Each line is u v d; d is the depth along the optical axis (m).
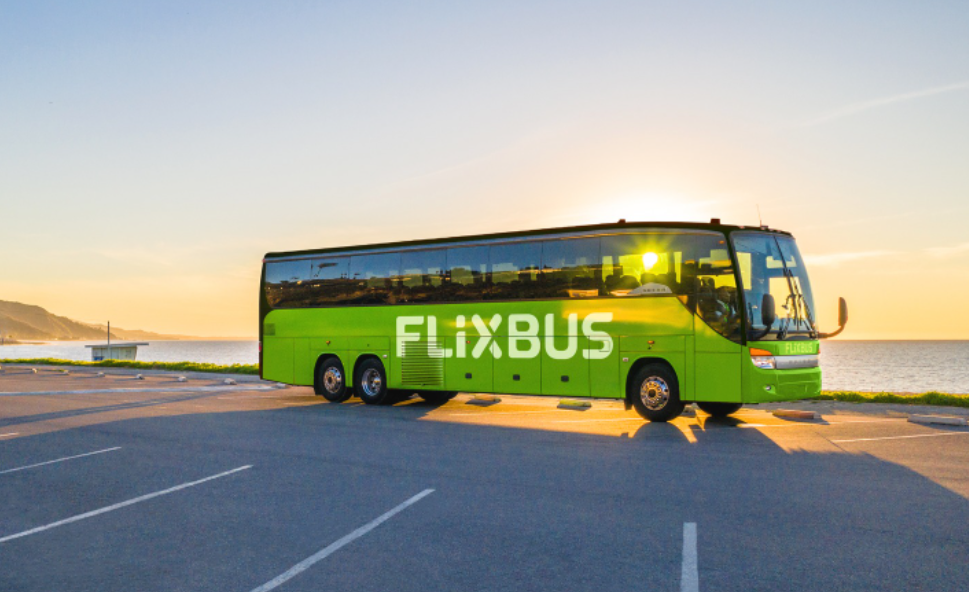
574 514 7.19
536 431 13.33
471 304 16.88
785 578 5.27
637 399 14.70
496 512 7.29
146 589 5.21
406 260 18.09
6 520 7.24
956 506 7.40
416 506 7.56
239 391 23.09
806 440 11.95
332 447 11.50
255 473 9.41
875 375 97.06
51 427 14.07
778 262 14.55
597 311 15.16
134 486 8.70
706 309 14.09
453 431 13.35
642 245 14.85
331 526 6.82
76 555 6.05
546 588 5.10
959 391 60.66
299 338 19.77
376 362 18.47
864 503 7.55
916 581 5.19
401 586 5.18
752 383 13.61
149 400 19.81
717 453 10.74
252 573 5.52
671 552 5.92
